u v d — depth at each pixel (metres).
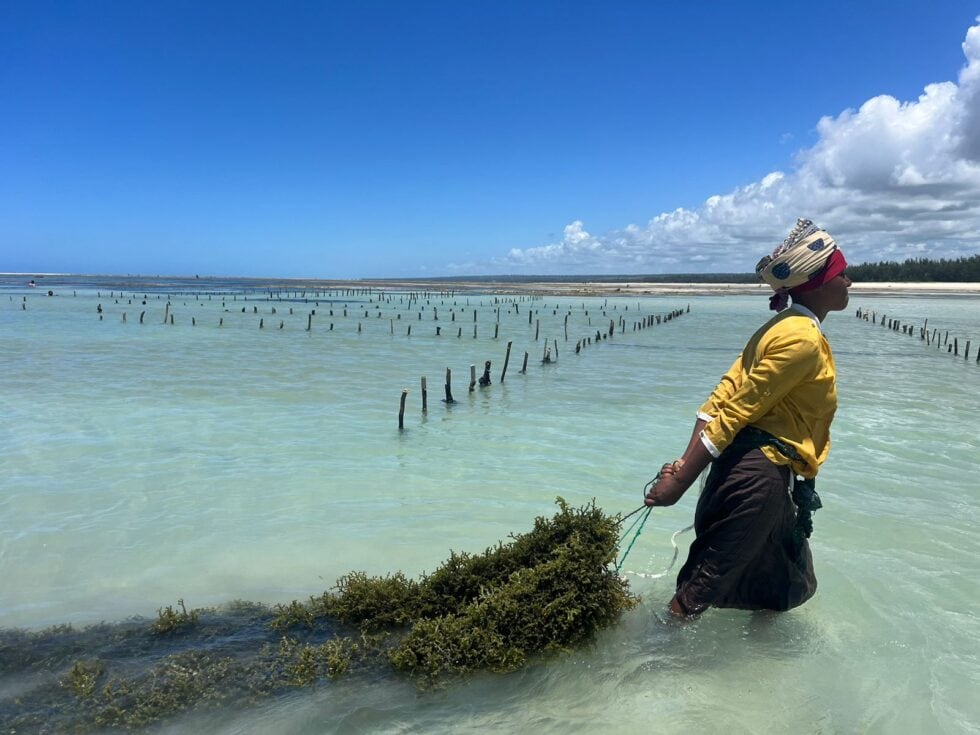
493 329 43.44
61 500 8.02
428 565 6.04
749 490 3.97
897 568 5.67
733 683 3.84
